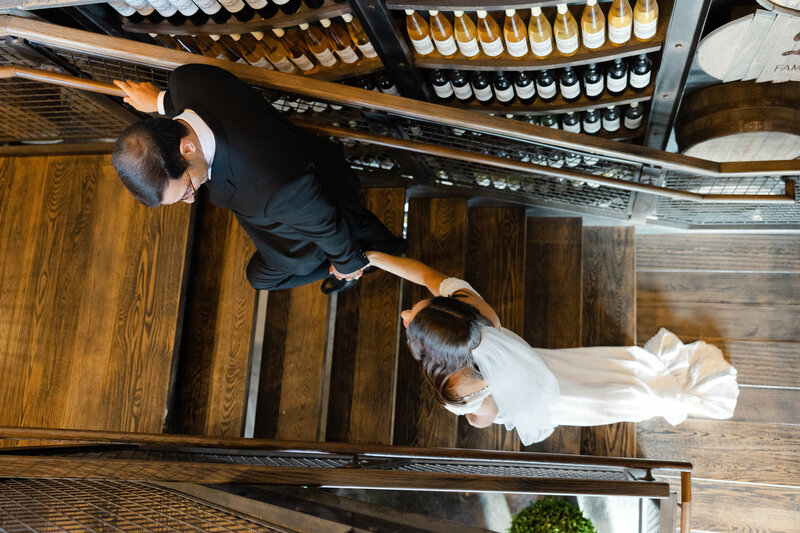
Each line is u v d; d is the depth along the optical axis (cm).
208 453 254
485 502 386
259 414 346
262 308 352
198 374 341
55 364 334
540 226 402
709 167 247
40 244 349
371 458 266
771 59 248
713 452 382
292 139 189
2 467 155
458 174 357
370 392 356
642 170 294
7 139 349
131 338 332
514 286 382
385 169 354
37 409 331
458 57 259
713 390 370
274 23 241
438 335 172
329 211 196
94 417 327
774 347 386
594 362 356
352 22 255
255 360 347
